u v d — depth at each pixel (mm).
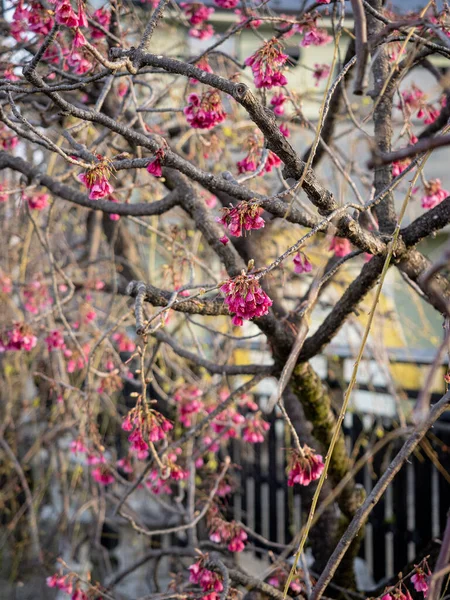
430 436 4051
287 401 3332
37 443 4398
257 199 1911
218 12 5586
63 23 1990
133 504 4945
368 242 2023
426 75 6582
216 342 4414
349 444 4465
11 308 4641
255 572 4695
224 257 2576
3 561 4738
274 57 2279
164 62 1833
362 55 1522
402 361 4605
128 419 2361
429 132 2744
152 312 3902
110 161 2049
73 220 5164
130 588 4688
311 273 3969
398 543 4336
